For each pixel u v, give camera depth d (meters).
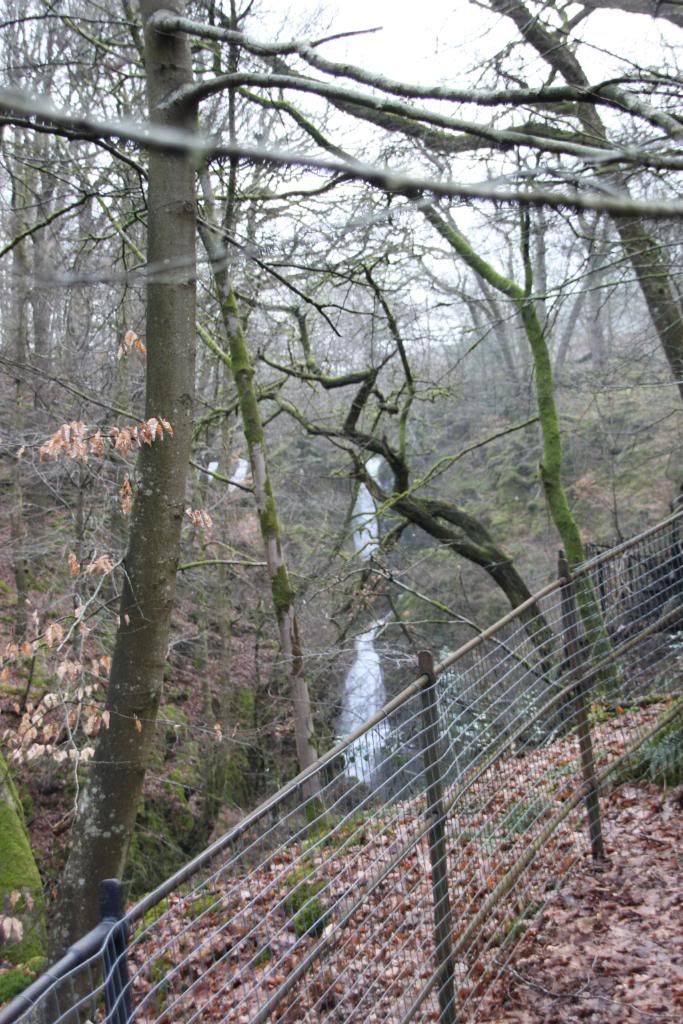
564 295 8.51
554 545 19.62
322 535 13.93
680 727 6.13
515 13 5.96
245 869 2.80
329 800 3.22
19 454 6.05
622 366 15.62
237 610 16.45
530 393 18.33
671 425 18.72
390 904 3.41
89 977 1.98
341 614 12.66
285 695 15.77
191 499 12.10
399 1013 3.24
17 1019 1.72
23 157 7.84
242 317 10.66
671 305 11.10
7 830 8.30
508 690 4.49
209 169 7.85
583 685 5.32
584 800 5.30
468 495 21.17
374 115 6.14
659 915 4.50
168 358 5.80
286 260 8.09
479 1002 3.91
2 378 9.55
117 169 8.07
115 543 9.91
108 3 9.16
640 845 5.28
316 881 2.99
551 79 6.02
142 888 11.66
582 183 1.39
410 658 11.74
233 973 2.57
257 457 9.65
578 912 4.66
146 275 1.45
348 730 15.92
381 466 24.84
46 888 9.99
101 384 11.12
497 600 17.91
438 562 17.64
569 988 4.04
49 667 7.34
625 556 6.00
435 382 11.99
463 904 3.91
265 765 15.53
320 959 3.00
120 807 5.85
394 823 3.44
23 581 10.34
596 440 20.30
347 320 14.23
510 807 4.52
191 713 14.60
